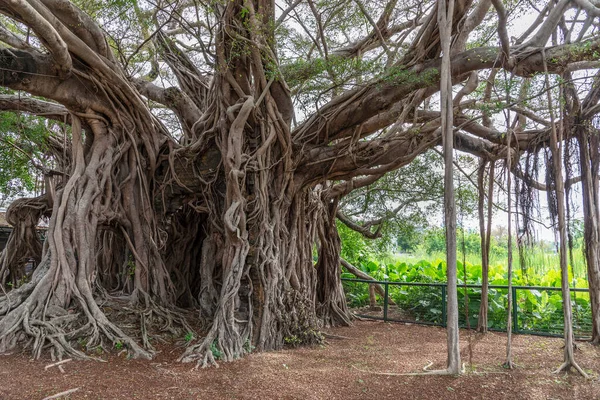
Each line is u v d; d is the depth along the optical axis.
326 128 8.24
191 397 4.64
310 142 8.52
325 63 7.43
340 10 8.59
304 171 8.59
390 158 8.34
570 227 7.12
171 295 8.44
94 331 6.38
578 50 6.02
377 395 4.86
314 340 7.66
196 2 8.08
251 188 7.75
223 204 8.27
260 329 7.14
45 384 4.80
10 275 10.27
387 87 7.34
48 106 9.48
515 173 7.95
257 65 7.38
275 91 7.94
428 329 9.65
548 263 9.34
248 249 7.38
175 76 10.26
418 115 8.78
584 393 5.14
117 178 8.17
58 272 6.87
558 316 9.60
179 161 8.77
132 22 8.15
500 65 6.60
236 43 7.23
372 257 17.75
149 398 4.56
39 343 5.92
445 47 5.45
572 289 8.54
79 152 7.92
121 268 8.98
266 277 7.48
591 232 7.75
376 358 6.61
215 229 8.41
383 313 11.79
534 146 7.83
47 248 7.42
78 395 4.51
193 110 9.42
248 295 7.28
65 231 7.18
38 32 5.95
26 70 6.79
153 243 8.33
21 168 11.14
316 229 10.19
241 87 7.87
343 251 15.39
